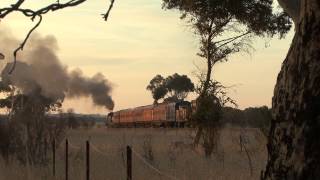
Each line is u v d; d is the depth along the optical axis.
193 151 25.92
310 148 4.11
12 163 20.56
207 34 30.48
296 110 4.23
